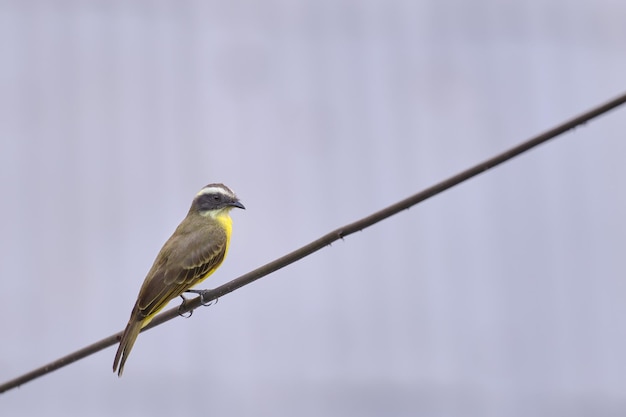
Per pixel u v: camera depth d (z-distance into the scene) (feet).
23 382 36.09
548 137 30.27
